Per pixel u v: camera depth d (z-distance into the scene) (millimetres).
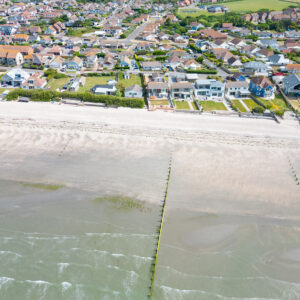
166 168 60250
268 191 55000
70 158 63000
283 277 40312
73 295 37531
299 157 64625
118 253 42750
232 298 37469
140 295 37656
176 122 77125
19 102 86250
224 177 58125
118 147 66750
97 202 51562
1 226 46375
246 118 80250
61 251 42812
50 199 51969
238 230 46969
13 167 59750
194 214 49594
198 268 41031
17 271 40125
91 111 82000
